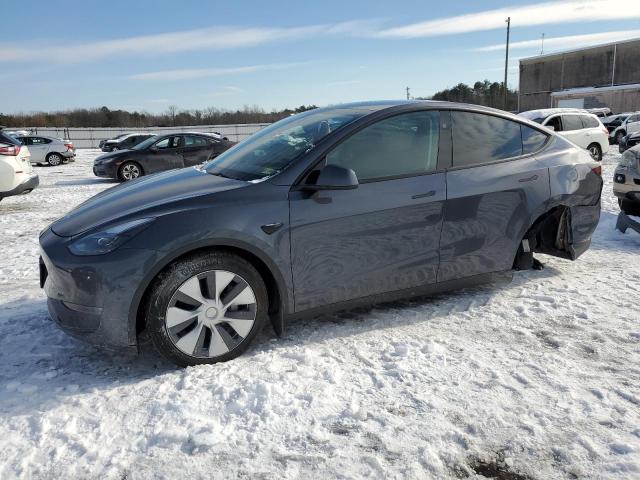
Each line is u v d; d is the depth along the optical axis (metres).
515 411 2.43
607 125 26.73
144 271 2.70
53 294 2.86
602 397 2.53
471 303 3.80
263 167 3.28
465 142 3.62
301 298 3.11
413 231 3.35
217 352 2.92
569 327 3.35
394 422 2.37
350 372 2.82
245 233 2.86
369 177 3.24
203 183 3.24
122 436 2.31
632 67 45.38
